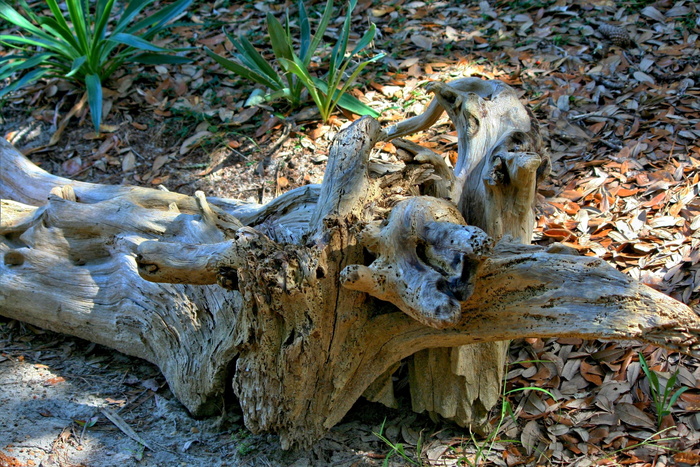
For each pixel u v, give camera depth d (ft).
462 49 16.25
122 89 15.98
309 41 14.80
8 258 11.07
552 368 9.48
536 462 8.36
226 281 7.70
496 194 8.55
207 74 16.35
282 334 7.88
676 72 14.74
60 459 8.60
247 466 8.47
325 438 8.82
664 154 12.76
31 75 14.99
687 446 8.29
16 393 9.79
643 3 16.84
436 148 13.57
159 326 9.75
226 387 9.23
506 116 9.71
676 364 9.26
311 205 9.98
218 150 14.43
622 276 6.85
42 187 12.52
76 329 10.69
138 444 8.87
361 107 13.99
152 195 11.17
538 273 7.07
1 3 14.64
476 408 8.67
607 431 8.61
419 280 6.77
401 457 8.54
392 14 17.60
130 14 15.28
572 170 12.86
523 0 17.65
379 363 8.38
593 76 14.96
